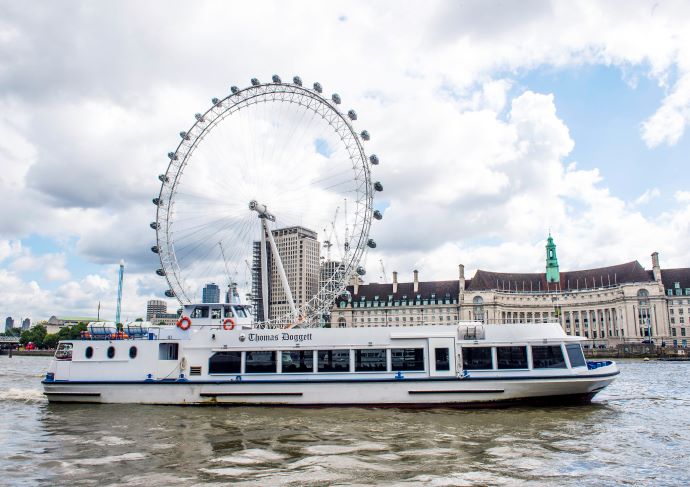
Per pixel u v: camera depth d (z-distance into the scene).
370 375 32.94
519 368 32.41
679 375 71.12
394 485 17.91
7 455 22.11
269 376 33.59
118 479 18.72
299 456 21.59
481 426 27.31
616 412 31.91
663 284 188.50
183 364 34.47
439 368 32.66
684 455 21.78
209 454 22.06
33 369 87.75
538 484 18.05
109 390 35.06
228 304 38.09
